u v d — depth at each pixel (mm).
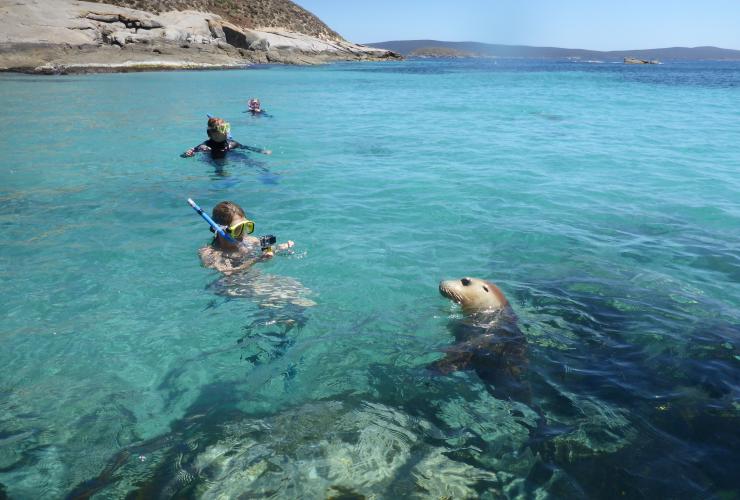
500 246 5465
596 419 2754
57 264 4898
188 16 57219
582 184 7996
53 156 9711
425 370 3270
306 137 12297
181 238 5629
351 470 2406
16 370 3252
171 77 34656
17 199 6969
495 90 28484
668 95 25625
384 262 5008
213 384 3137
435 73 50500
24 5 40844
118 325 3830
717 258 5168
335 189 7613
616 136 12539
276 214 6445
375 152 10445
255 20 77812
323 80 36344
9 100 18906
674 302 4195
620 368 3244
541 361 3338
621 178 8406
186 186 7746
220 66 48188
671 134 12867
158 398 2996
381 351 3502
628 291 4406
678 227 6109
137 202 6922
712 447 2516
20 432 2686
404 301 4230
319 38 86812
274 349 3521
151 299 4238
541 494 2270
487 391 3041
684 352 3420
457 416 2818
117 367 3307
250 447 2562
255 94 24000
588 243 5578
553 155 10148
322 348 3537
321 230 5891
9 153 9891
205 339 3648
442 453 2527
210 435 2664
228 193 7379
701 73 60000
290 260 5027
